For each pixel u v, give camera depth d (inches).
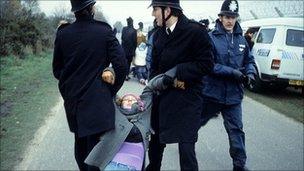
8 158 219.5
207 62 154.6
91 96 136.8
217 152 238.7
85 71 137.9
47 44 812.6
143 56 477.7
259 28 487.2
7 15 633.6
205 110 193.9
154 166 176.6
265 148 252.5
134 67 496.1
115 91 144.3
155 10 157.1
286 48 434.9
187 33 154.3
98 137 143.6
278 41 439.5
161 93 160.7
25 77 484.7
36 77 492.4
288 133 290.0
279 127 307.1
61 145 243.4
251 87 469.4
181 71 153.2
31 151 231.8
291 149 251.9
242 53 193.6
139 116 147.6
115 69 141.0
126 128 142.0
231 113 193.3
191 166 158.4
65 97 141.3
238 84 191.3
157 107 163.8
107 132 140.6
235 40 193.0
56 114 318.3
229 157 230.2
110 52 141.0
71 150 235.5
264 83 457.7
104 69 140.0
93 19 142.2
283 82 435.2
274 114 354.6
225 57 189.3
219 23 193.5
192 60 156.4
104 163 140.0
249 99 426.6
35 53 706.8
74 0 139.8
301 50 435.8
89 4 139.3
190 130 158.6
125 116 145.3
